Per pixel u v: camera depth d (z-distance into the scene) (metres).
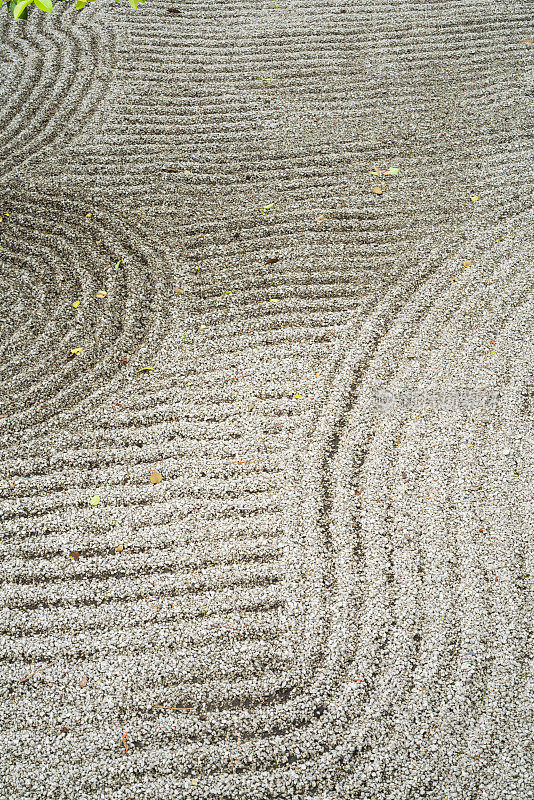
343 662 2.65
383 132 3.92
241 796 2.51
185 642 2.69
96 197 3.66
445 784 2.51
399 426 3.03
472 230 3.53
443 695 2.61
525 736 2.56
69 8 4.82
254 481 2.93
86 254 3.49
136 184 3.71
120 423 3.05
